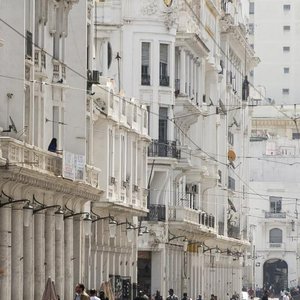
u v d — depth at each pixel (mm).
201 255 161000
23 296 85688
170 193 138000
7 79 83875
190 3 150375
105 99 107875
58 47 96000
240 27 193250
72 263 96875
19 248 83938
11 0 83875
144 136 122125
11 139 78938
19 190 83562
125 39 134250
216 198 169625
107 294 98250
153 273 135750
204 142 164625
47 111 93625
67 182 91188
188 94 146375
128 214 117875
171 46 136500
